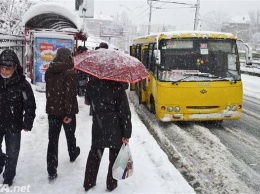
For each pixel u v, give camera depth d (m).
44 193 5.11
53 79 5.38
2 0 15.99
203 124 10.58
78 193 5.17
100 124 4.97
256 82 23.80
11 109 4.92
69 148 6.19
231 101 9.80
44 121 9.09
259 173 6.64
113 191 5.27
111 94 4.91
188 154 7.65
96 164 5.20
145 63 13.02
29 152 6.71
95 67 4.78
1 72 4.79
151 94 11.38
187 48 9.91
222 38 10.06
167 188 5.50
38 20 14.07
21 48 16.58
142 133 8.68
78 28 13.23
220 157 7.48
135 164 6.49
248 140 8.91
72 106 5.42
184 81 9.70
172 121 10.61
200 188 5.91
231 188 5.93
